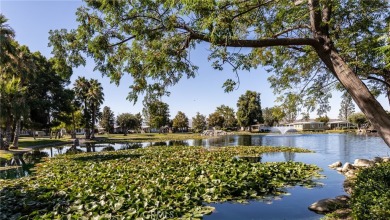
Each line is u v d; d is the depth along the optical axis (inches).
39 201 289.3
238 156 728.3
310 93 354.9
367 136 1669.5
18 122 1133.1
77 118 2030.0
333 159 680.4
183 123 3346.5
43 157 855.1
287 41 237.5
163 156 679.1
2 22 927.0
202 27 202.8
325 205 278.8
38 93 1438.2
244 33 278.5
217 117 3144.7
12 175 548.1
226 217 256.1
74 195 297.7
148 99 282.5
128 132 3560.5
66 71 276.7
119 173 438.0
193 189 322.3
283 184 373.1
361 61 277.4
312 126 3016.7
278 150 847.7
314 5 227.3
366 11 278.8
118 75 279.9
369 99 215.2
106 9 234.1
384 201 195.2
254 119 2598.4
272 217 258.2
